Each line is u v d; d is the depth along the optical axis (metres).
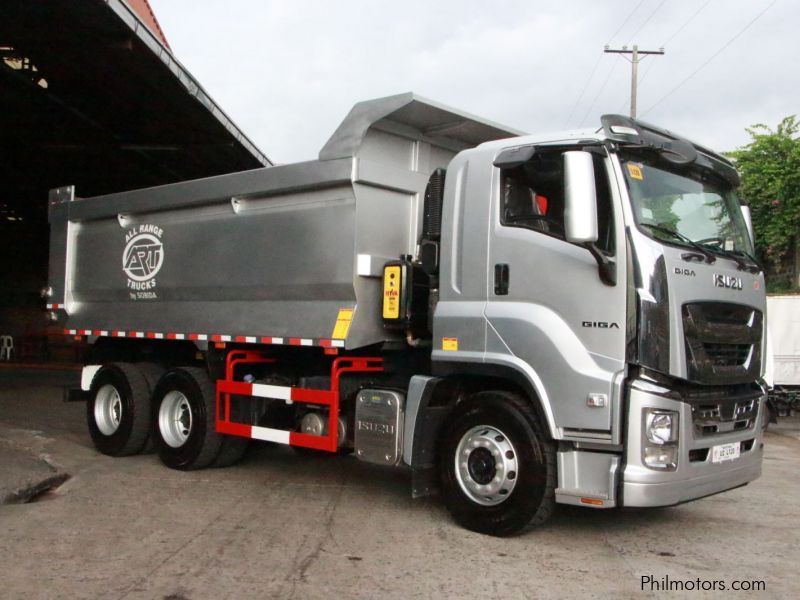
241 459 8.70
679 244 5.59
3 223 27.92
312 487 7.53
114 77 12.15
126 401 8.84
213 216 8.02
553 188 5.72
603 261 5.31
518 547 5.62
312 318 6.98
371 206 6.75
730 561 5.43
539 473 5.53
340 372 6.89
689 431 5.33
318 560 5.26
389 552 5.45
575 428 5.38
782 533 6.22
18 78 12.46
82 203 9.73
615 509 6.92
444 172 6.61
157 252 8.68
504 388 6.12
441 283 6.28
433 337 6.26
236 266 7.70
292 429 7.68
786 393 14.81
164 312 8.64
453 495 6.00
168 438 8.40
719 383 5.59
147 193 8.73
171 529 5.96
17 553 5.31
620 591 4.78
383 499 7.04
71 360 26.45
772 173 18.59
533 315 5.66
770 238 18.67
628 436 5.20
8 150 17.03
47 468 7.90
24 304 29.31
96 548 5.45
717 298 5.66
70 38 10.56
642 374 5.24
